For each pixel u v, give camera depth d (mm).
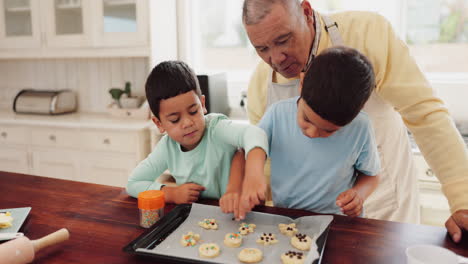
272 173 1170
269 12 954
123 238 833
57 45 2820
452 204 885
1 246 696
